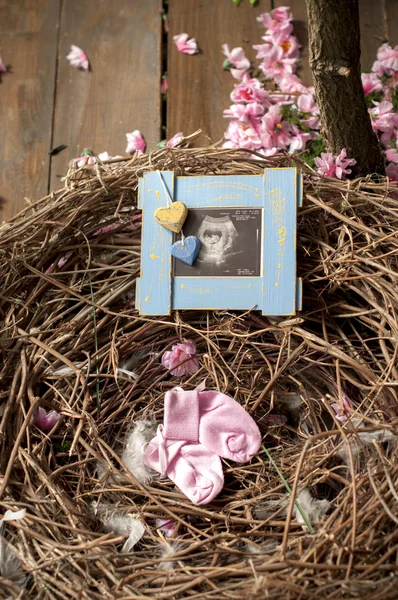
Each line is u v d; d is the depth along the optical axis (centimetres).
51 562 85
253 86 147
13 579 86
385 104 136
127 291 116
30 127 151
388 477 85
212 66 153
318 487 102
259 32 154
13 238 111
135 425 109
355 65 112
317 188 111
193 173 116
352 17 106
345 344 112
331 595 77
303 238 113
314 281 113
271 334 115
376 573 81
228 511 100
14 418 105
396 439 94
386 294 104
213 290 109
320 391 111
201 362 114
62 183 146
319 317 113
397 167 134
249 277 108
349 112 117
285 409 113
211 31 156
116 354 110
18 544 88
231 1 158
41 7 161
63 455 105
